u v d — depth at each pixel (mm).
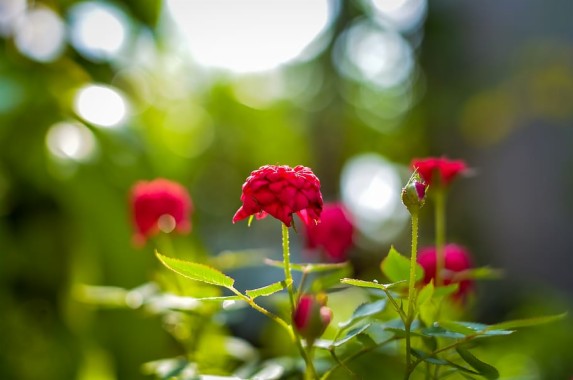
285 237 525
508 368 759
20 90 852
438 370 604
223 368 656
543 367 837
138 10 1023
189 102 1259
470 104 1558
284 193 515
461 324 517
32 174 848
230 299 517
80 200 844
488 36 1582
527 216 1479
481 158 1552
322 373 598
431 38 1682
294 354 634
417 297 529
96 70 1020
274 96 1600
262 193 518
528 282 1343
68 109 877
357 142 1768
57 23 945
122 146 873
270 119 1449
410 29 1790
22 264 872
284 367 593
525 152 1487
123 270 834
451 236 1527
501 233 1497
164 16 1081
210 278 512
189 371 584
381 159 1691
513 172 1497
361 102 1815
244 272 1213
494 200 1518
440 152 1685
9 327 876
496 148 1521
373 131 1777
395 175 1618
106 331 817
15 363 869
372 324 554
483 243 1508
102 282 834
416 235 514
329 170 1766
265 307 967
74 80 923
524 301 1217
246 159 1422
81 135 867
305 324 516
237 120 1400
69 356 866
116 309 816
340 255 680
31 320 896
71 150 854
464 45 1629
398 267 546
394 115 1785
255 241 1462
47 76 908
